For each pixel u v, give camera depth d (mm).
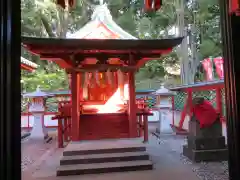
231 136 2379
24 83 17031
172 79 19938
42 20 17984
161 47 6523
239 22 2377
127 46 6414
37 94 9586
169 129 9586
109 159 5500
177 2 16156
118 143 6293
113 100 9062
